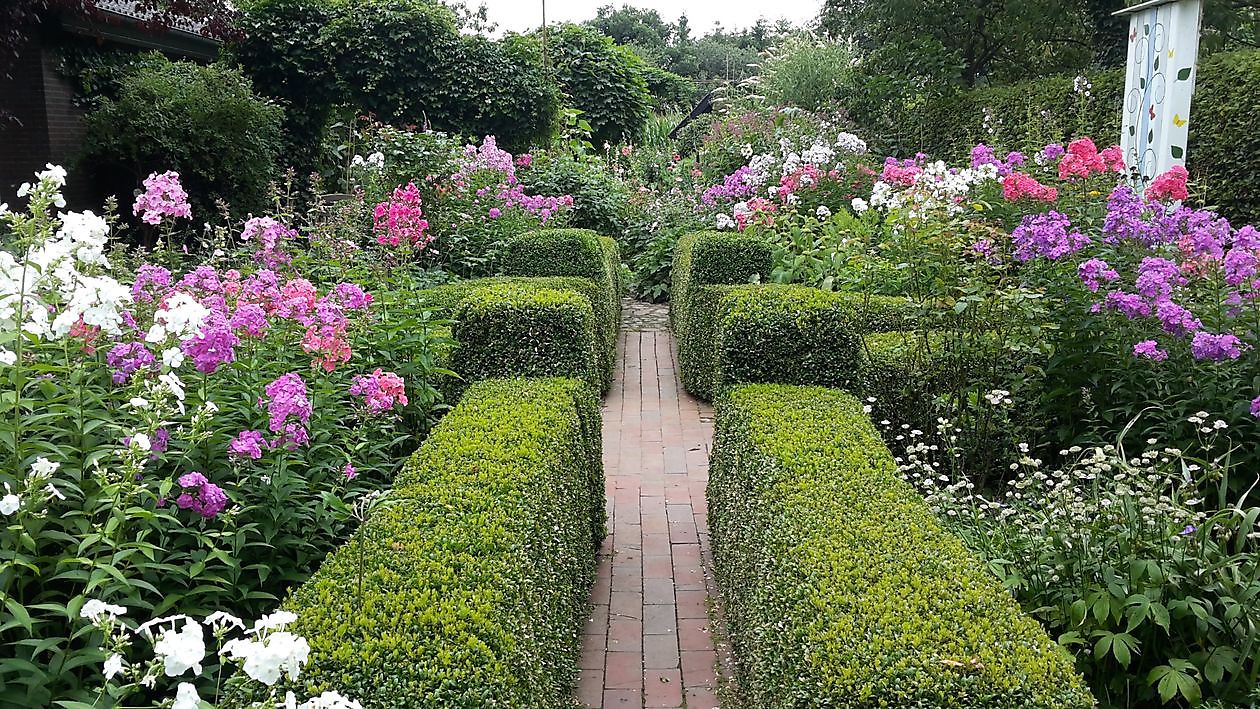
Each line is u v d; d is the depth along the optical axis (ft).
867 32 52.70
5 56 30.40
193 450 8.51
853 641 6.23
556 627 8.65
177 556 7.85
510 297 17.13
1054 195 17.60
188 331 7.66
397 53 45.57
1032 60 49.16
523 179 38.32
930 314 13.38
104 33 34.88
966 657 5.98
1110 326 12.63
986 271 13.80
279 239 15.51
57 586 7.33
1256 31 40.47
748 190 31.35
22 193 8.02
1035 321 12.91
